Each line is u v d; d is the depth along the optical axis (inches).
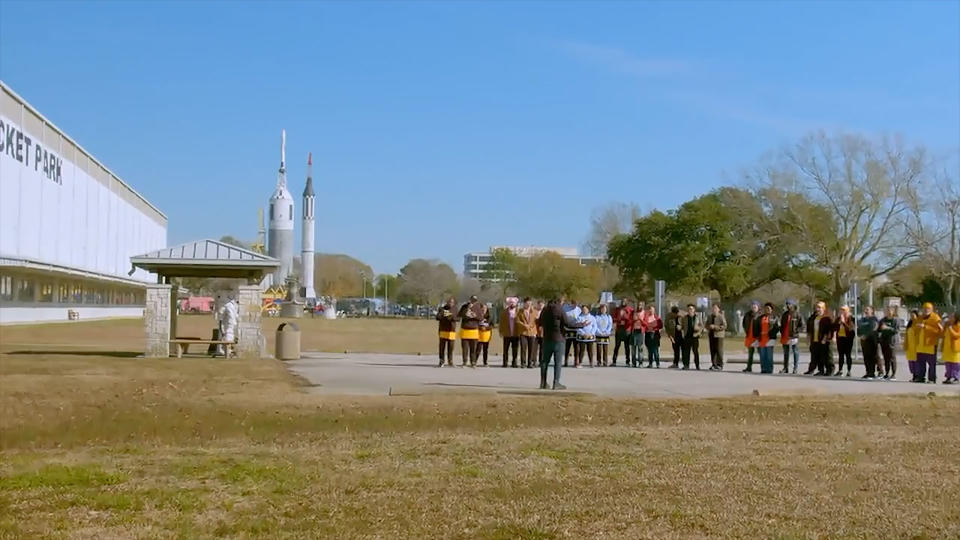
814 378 1116.5
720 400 791.1
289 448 484.1
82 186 3189.0
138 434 563.5
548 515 328.2
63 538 293.7
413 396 771.4
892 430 580.4
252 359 1195.3
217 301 1322.6
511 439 514.3
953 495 367.2
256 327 1216.8
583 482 386.6
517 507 339.9
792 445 499.2
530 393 820.6
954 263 2261.3
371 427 602.5
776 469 420.2
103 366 1024.9
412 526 312.7
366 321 3774.6
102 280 3243.1
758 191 2529.5
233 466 420.5
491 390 846.5
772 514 333.1
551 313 865.5
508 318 1201.4
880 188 2279.8
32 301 2684.5
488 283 5364.2
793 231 2445.9
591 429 580.1
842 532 310.3
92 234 3366.1
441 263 6589.6
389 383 914.1
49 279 2869.1
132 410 661.3
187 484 378.6
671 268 2918.3
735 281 2755.9
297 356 1263.5
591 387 917.8
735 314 2790.4
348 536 299.4
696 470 416.2
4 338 1743.4
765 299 3085.6
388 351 1583.4
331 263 7322.8
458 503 345.7
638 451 470.3
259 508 337.7
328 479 390.3
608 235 4456.2
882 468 426.3
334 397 756.0
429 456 451.2
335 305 5748.0
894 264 2346.2
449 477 395.9
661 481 389.7
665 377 1077.1
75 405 681.0
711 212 2896.2
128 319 3378.4
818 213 2391.7
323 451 469.4
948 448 493.7
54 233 2807.6
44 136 2674.7
